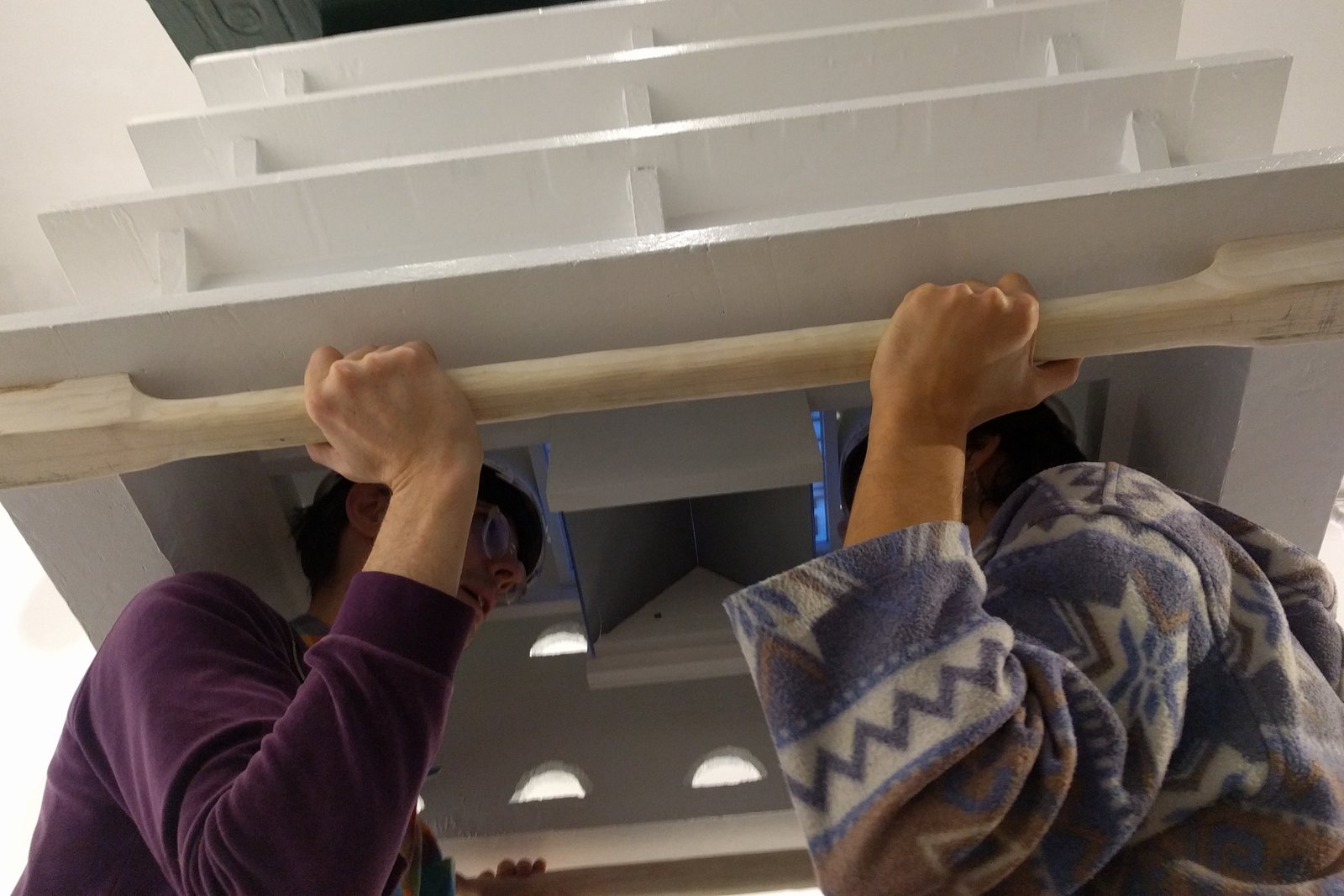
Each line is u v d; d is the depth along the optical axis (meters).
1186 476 0.91
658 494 0.85
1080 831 0.50
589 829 1.02
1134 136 0.78
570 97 0.94
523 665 1.16
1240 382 0.79
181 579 0.72
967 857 0.48
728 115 0.83
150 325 0.63
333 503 0.89
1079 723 0.49
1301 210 0.60
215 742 0.58
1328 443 0.81
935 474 0.54
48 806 0.73
